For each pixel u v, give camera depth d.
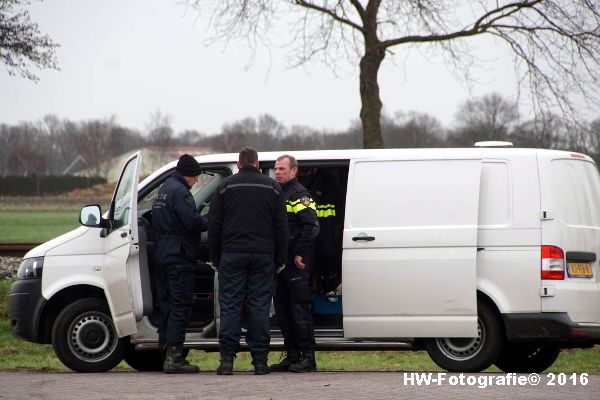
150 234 24.27
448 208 22.48
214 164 24.06
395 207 22.70
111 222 23.61
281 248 21.98
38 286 23.64
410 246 22.45
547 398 17.50
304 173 23.86
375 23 51.78
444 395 17.94
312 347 22.77
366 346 23.12
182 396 17.94
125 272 23.02
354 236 22.72
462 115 127.06
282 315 22.98
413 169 22.78
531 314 21.95
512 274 22.09
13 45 52.41
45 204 160.75
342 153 23.23
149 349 25.19
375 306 22.59
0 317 37.03
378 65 52.09
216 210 21.98
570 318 21.86
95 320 23.78
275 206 22.06
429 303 22.38
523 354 25.92
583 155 23.42
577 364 30.47
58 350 23.64
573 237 22.27
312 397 17.64
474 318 22.22
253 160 22.31
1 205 157.00
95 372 23.70
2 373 25.00
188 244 22.45
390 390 18.73
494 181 22.56
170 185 22.56
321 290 23.78
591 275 22.48
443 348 22.83
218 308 23.16
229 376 21.64
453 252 22.28
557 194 22.31
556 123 52.78
